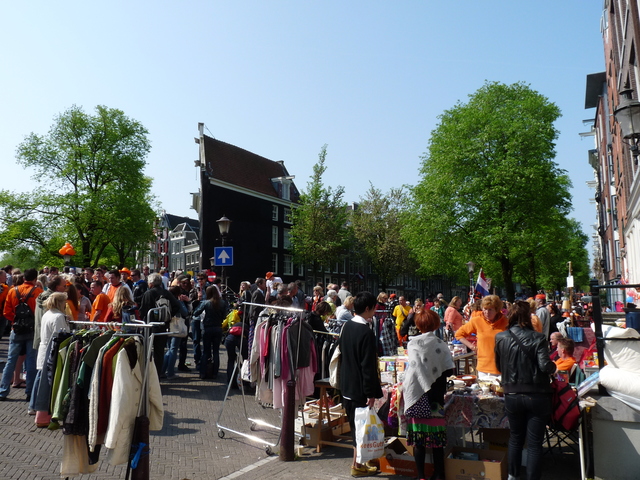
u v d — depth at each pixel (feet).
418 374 16.15
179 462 18.76
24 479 16.25
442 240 102.06
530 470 14.83
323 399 21.65
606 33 87.61
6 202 112.98
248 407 27.43
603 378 16.14
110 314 27.25
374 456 16.40
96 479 16.88
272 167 148.56
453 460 16.38
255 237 130.82
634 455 15.23
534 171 94.07
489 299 21.57
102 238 119.14
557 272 125.29
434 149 109.70
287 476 17.51
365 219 158.81
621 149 72.08
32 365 26.05
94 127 121.80
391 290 205.98
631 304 37.99
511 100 103.91
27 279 26.71
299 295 48.70
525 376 14.98
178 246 193.67
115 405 13.17
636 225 60.18
